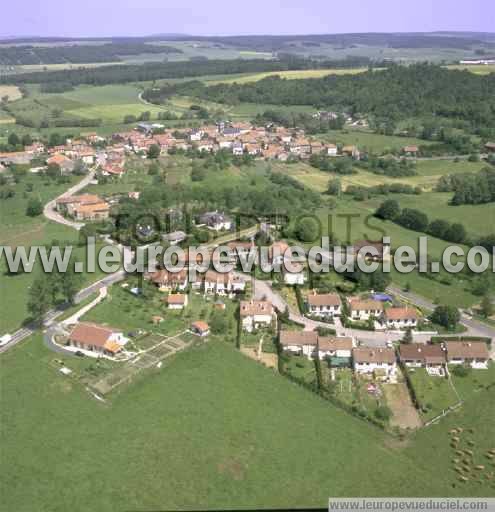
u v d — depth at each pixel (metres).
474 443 116.50
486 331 160.62
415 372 140.38
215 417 122.62
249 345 151.75
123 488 103.69
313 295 170.75
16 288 183.25
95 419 121.44
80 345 148.00
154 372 138.25
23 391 130.38
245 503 100.88
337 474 107.81
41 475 106.44
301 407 126.94
